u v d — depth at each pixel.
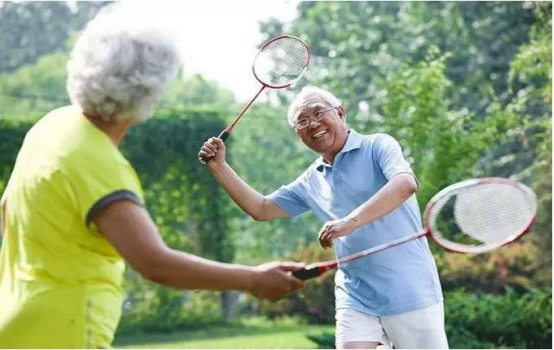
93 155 3.77
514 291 15.09
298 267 3.95
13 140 17.05
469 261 16.11
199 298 18.50
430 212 5.42
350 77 27.27
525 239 16.02
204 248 18.22
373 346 6.41
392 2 27.61
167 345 15.27
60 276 3.79
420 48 25.94
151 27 3.78
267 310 18.50
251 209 6.61
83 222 3.75
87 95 3.76
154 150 17.86
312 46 29.80
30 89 36.66
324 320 18.09
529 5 24.14
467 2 24.81
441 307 6.42
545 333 13.97
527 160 20.27
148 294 18.16
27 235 3.83
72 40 38.50
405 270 6.29
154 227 3.77
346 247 6.38
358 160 6.39
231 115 19.52
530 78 17.81
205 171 18.12
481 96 23.84
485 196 5.49
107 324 3.85
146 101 3.80
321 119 6.41
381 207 5.89
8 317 3.81
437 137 15.94
